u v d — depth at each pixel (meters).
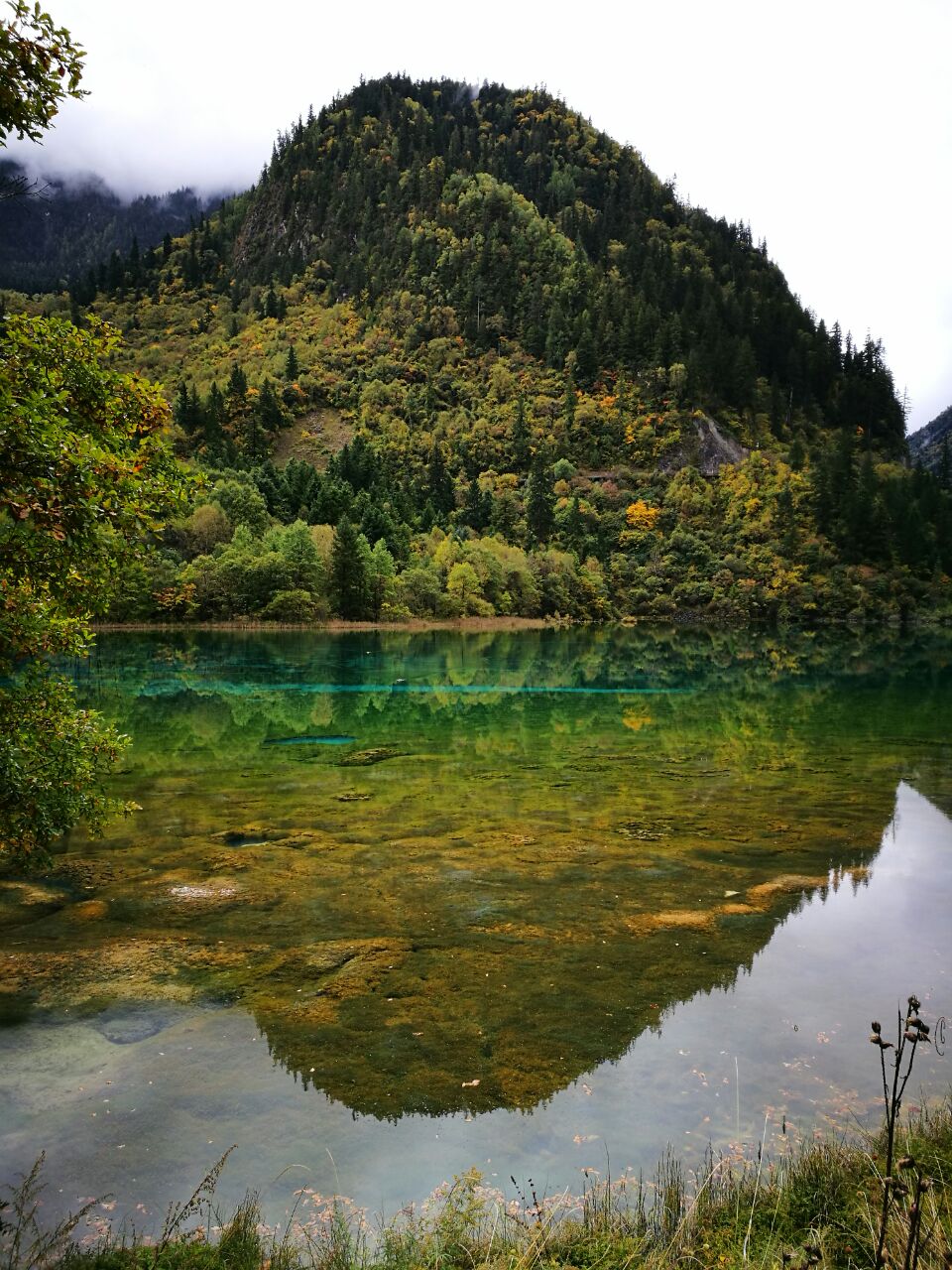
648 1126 5.82
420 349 196.00
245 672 40.56
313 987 8.04
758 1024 7.46
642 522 141.00
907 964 8.90
